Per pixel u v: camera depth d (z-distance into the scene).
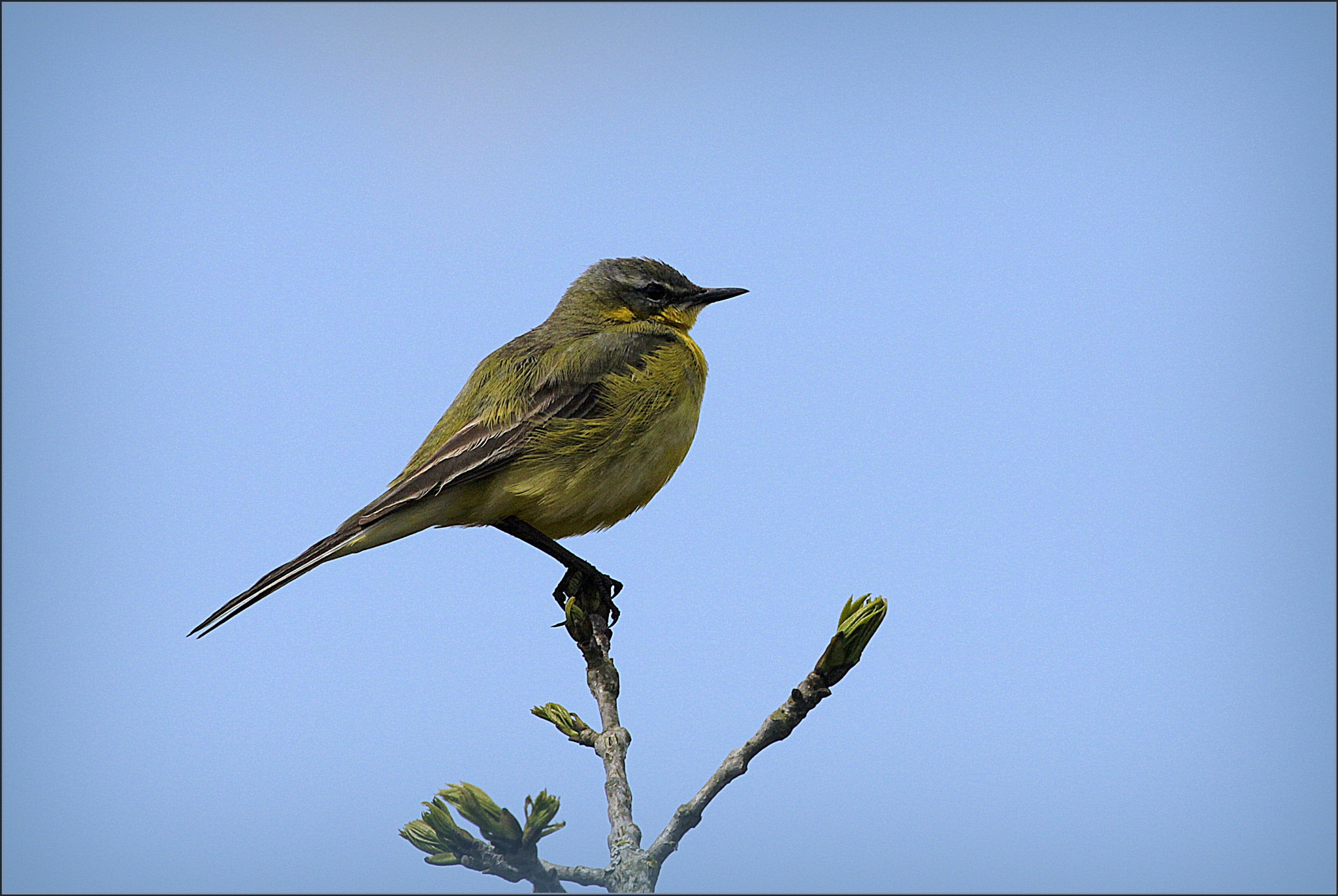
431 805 6.66
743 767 6.98
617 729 7.31
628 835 6.66
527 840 6.39
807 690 7.04
